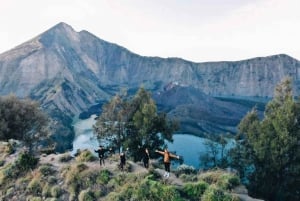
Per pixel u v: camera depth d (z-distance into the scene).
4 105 68.06
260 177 46.72
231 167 55.44
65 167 27.67
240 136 54.91
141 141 56.12
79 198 23.23
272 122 45.97
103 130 61.44
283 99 48.56
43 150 39.41
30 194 25.69
